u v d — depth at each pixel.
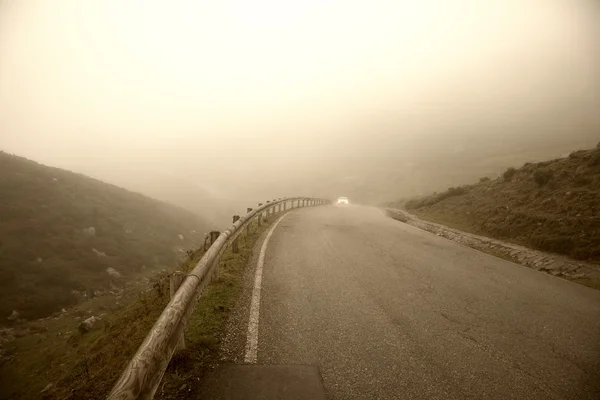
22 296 15.81
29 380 7.27
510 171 16.05
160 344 2.38
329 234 11.56
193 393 2.74
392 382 2.99
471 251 9.15
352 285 5.83
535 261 8.27
